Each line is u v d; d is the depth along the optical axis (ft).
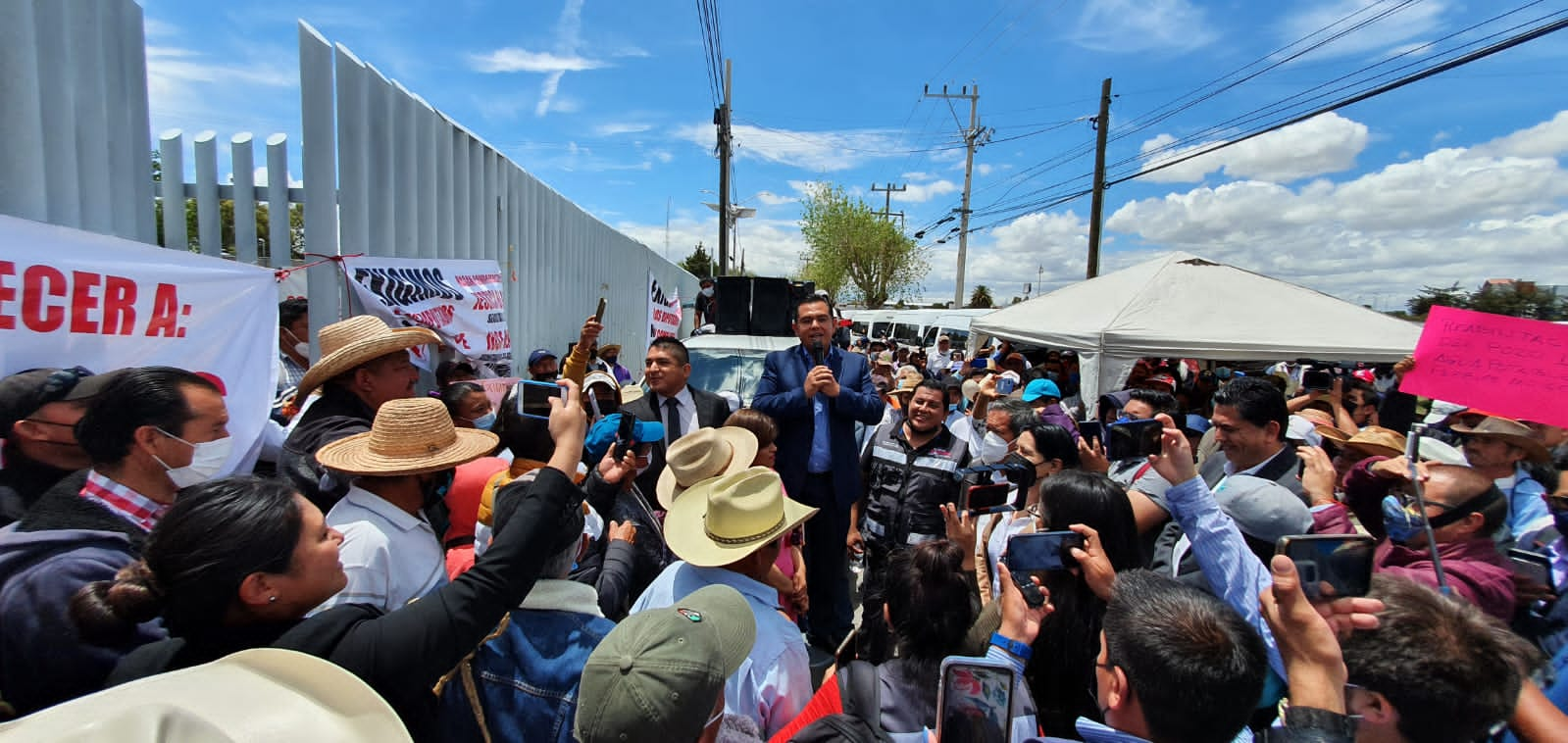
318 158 11.35
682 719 3.87
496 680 4.61
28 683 3.83
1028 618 5.22
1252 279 26.20
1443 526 6.52
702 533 7.01
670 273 49.88
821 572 11.92
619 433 7.85
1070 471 6.79
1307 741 3.76
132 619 3.76
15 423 5.38
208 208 10.58
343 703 2.79
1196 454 13.46
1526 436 7.55
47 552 4.25
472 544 7.34
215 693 2.58
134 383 5.05
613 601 7.02
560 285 23.47
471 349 14.12
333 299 11.59
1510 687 3.79
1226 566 5.82
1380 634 3.96
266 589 3.75
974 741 4.11
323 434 7.08
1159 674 3.69
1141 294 25.53
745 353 20.79
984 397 15.42
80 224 8.29
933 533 11.42
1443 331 8.30
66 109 8.00
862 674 5.33
